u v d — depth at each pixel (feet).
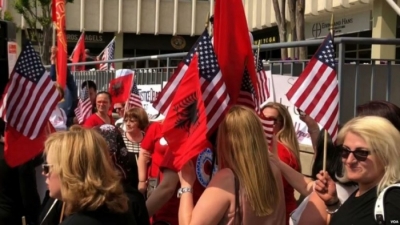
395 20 57.06
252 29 86.69
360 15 61.72
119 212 10.77
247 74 15.37
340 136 10.45
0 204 16.26
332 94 13.76
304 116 16.57
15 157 16.53
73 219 10.48
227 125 11.48
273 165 12.19
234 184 11.29
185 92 12.62
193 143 12.25
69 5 107.76
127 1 108.99
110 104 30.17
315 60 13.87
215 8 15.34
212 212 11.12
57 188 10.91
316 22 69.87
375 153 9.86
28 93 17.54
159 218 15.08
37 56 17.87
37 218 16.30
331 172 12.45
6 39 29.50
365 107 11.87
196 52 13.61
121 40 110.83
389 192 9.56
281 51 31.12
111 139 13.91
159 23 108.99
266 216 11.44
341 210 10.25
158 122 20.57
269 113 16.92
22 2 81.92
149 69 34.55
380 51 41.65
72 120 31.73
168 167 14.46
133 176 14.42
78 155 10.55
